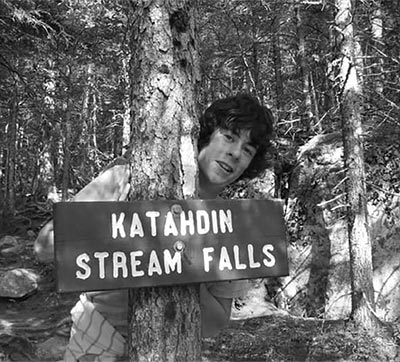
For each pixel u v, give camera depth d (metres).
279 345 6.72
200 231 1.53
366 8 9.06
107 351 1.75
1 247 11.25
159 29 1.67
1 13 9.95
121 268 1.44
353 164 7.36
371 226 9.13
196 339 1.60
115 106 19.30
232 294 1.87
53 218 1.40
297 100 13.88
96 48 12.78
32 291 8.98
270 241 1.60
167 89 1.65
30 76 12.12
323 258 9.41
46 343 7.08
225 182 1.76
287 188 10.52
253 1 10.55
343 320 7.58
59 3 11.70
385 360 6.38
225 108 1.73
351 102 7.44
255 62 12.98
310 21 12.61
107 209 1.45
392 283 8.77
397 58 8.40
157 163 1.61
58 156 17.47
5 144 18.39
